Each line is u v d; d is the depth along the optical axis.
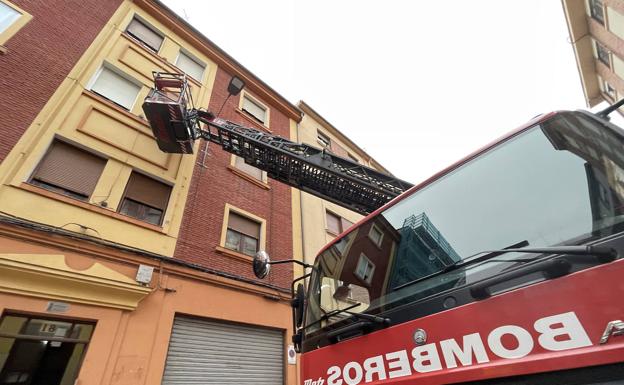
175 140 7.81
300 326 3.29
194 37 11.73
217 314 6.84
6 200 5.25
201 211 8.19
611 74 13.86
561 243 1.73
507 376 1.58
